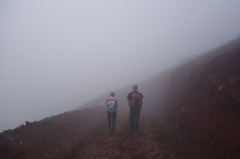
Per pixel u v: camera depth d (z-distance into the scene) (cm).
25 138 914
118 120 1401
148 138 974
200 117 1046
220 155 736
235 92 997
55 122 1202
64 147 868
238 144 729
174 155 789
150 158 766
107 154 804
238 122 831
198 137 909
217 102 1047
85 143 935
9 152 763
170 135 1005
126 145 899
